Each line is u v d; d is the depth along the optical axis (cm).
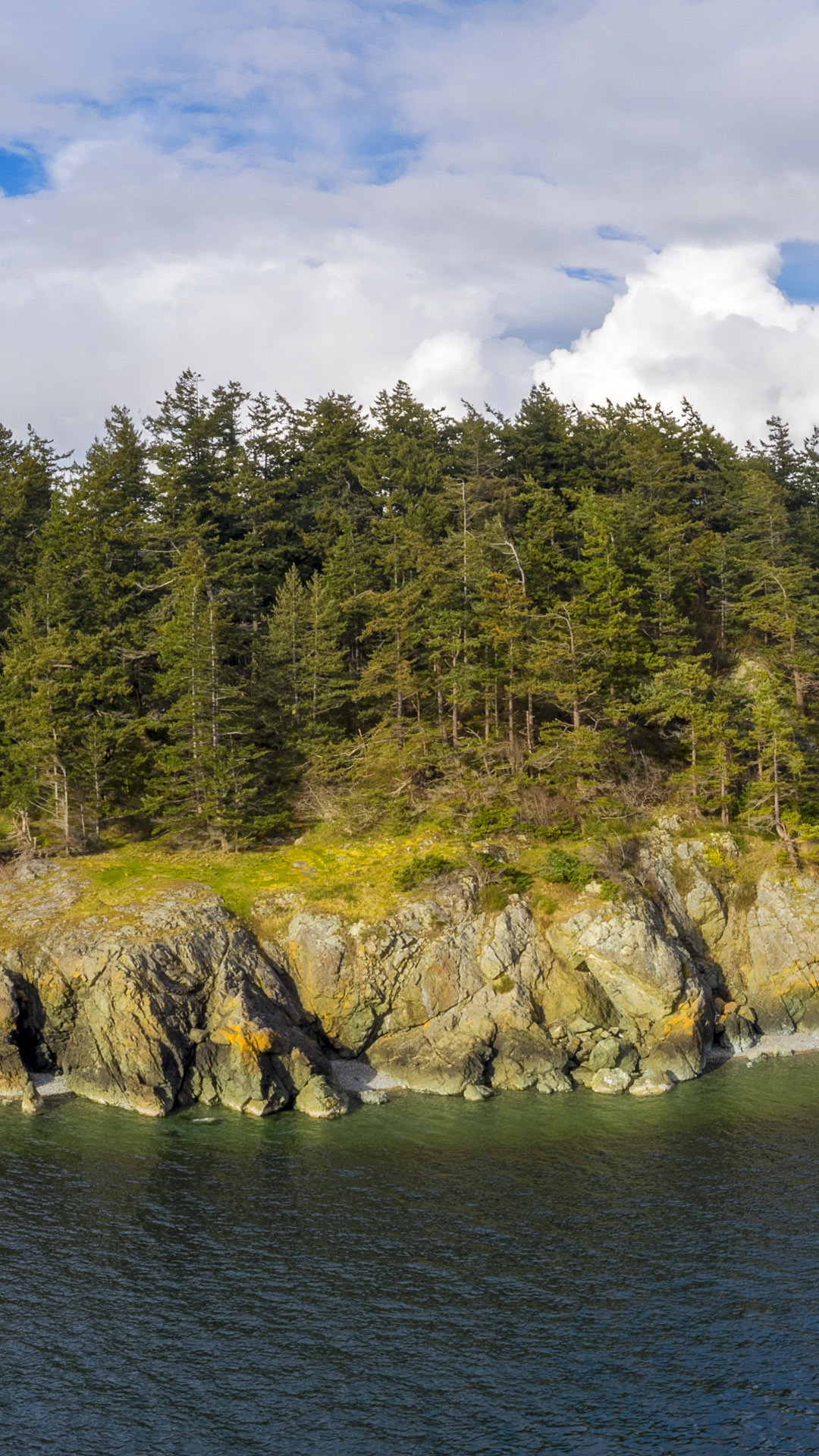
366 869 6994
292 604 8194
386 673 7806
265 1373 3238
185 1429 2992
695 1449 2877
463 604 8275
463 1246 3997
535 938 6438
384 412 10944
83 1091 5656
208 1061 5666
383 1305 3597
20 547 9150
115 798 8025
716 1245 3969
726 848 7325
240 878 6912
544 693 7888
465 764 7775
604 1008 6269
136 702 8512
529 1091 5831
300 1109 5528
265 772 7969
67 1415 3050
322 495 9988
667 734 8675
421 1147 4994
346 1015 6178
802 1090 5688
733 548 9694
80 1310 3578
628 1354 3303
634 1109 5475
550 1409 3055
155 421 9600
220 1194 4456
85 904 6500
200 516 9344
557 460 10625
